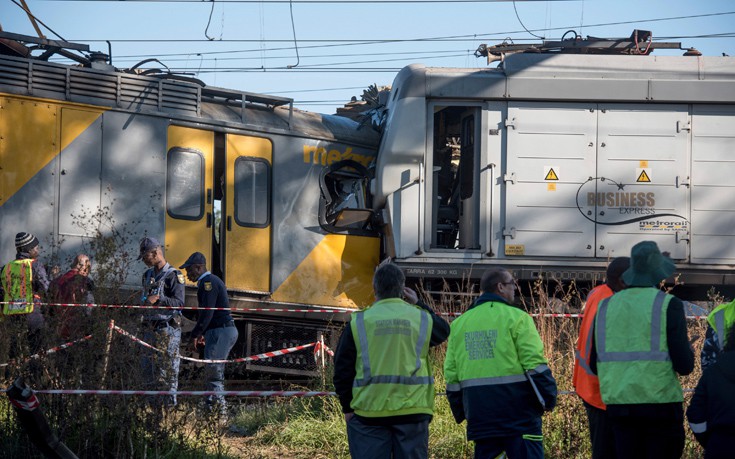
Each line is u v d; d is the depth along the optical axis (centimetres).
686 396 2502
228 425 2634
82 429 2220
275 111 3788
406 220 3631
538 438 1822
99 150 3338
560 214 3628
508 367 1816
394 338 1761
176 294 2894
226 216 3550
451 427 2611
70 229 3266
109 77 3375
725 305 1819
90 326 2289
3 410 2281
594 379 1931
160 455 2230
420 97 3628
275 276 3628
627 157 3656
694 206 3669
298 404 2864
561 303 3434
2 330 2333
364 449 1750
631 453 1745
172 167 3466
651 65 3669
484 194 3609
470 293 3519
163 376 2294
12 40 3366
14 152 3200
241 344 3547
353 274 3775
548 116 3647
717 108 3697
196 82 3669
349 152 3884
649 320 1720
